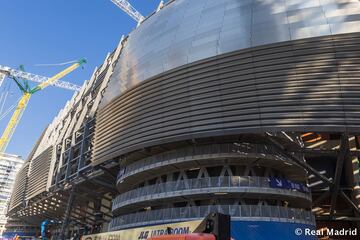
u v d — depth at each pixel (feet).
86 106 177.06
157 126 104.37
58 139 204.64
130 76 127.65
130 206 116.26
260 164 102.83
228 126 88.53
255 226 85.46
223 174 101.04
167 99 105.50
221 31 103.50
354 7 86.94
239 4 106.73
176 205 108.47
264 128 82.84
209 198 100.42
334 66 80.89
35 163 230.68
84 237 119.03
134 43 142.72
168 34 121.80
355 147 123.34
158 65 115.03
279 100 83.66
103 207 177.58
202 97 96.78
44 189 194.49
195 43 107.45
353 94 76.74
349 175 126.72
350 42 82.07
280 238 85.56
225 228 29.66
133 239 90.02
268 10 98.32
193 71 102.32
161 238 32.53
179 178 108.37
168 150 112.27
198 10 117.80
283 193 94.53
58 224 211.82
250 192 92.79
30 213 247.50
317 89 80.33
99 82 177.99
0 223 465.47
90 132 158.30
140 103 114.73
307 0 94.22
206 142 104.27
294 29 90.02
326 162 133.28
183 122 97.81
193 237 28.81
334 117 76.23
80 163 153.07
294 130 79.10
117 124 122.72
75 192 167.12
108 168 136.46
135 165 117.50
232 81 92.89
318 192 128.57
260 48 92.07
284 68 86.38
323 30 86.12
